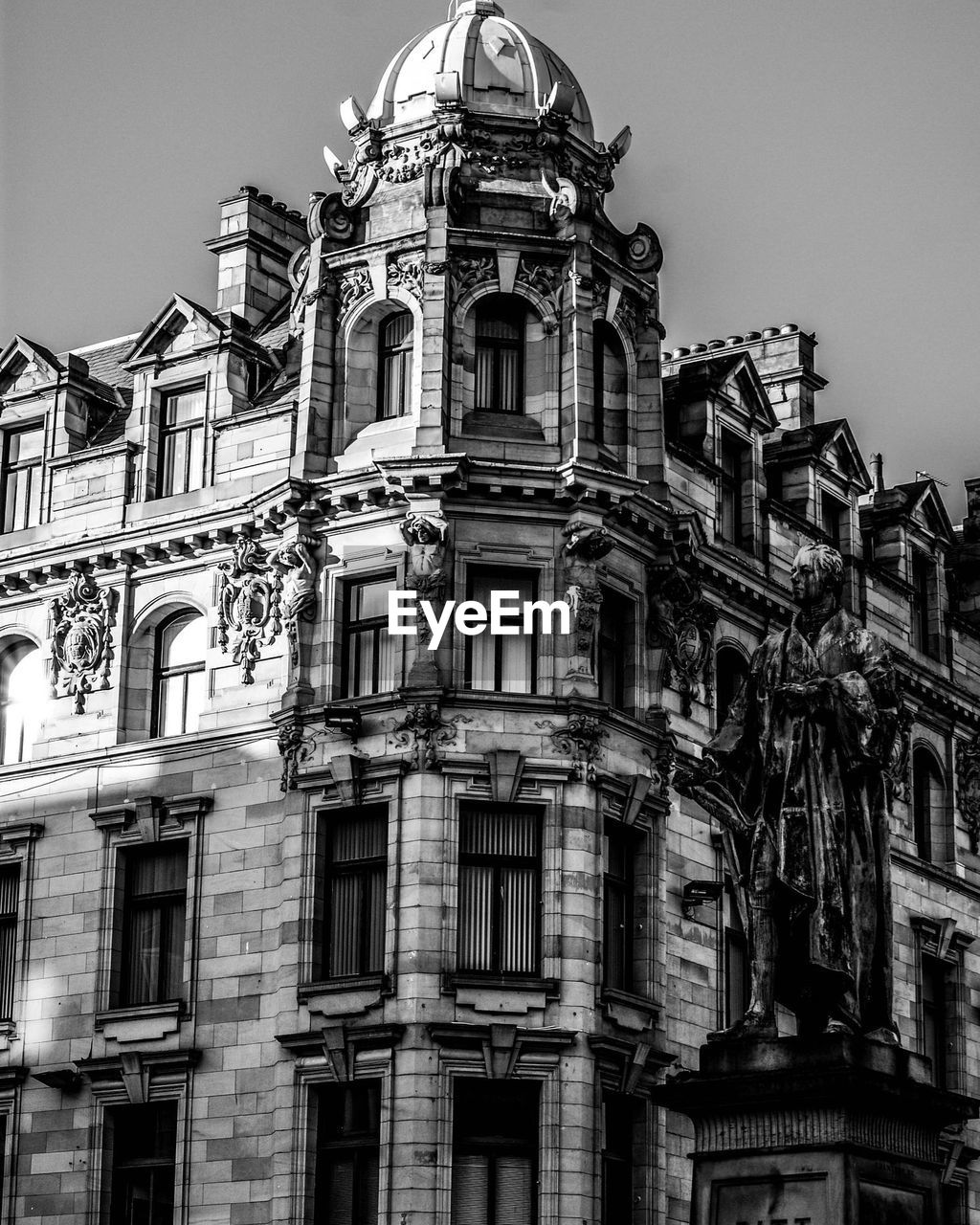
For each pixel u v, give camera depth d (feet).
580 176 170.30
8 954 169.17
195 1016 157.99
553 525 158.51
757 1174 76.64
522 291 161.99
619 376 167.12
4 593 176.55
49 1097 162.61
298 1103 150.61
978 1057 194.29
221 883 159.74
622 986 157.58
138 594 170.40
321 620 159.43
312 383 162.71
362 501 158.51
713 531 173.88
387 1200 144.87
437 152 163.22
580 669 155.94
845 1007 78.48
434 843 150.82
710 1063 78.38
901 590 197.47
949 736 199.82
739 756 82.64
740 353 181.68
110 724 168.35
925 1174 79.05
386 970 149.28
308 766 156.76
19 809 170.60
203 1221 153.48
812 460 188.24
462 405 160.25
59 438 177.37
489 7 177.47
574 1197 146.72
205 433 170.40
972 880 199.11
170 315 172.96
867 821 80.28
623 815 157.28
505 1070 147.33
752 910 80.07
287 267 191.42
